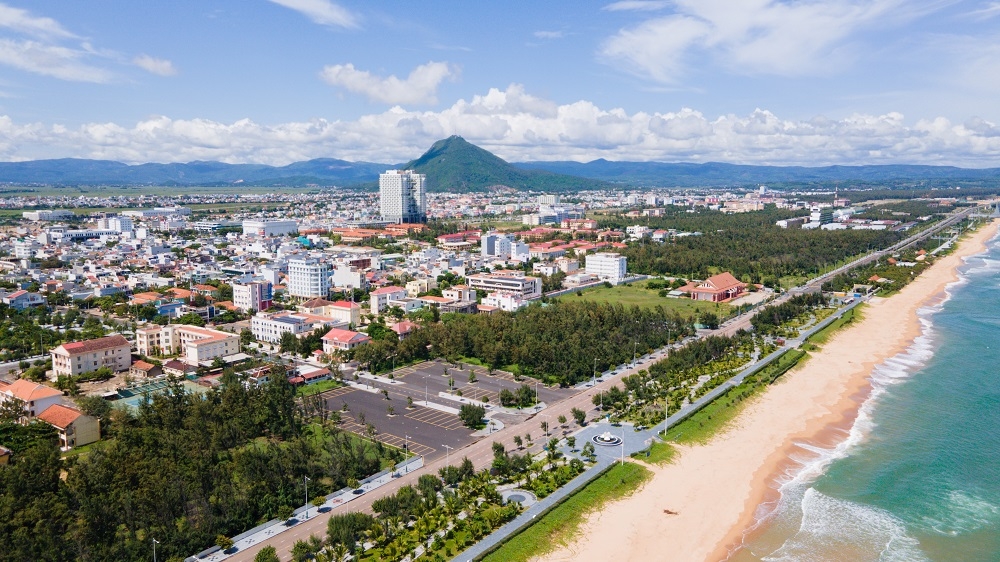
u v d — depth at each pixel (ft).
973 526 632.79
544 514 616.39
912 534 620.08
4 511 552.82
